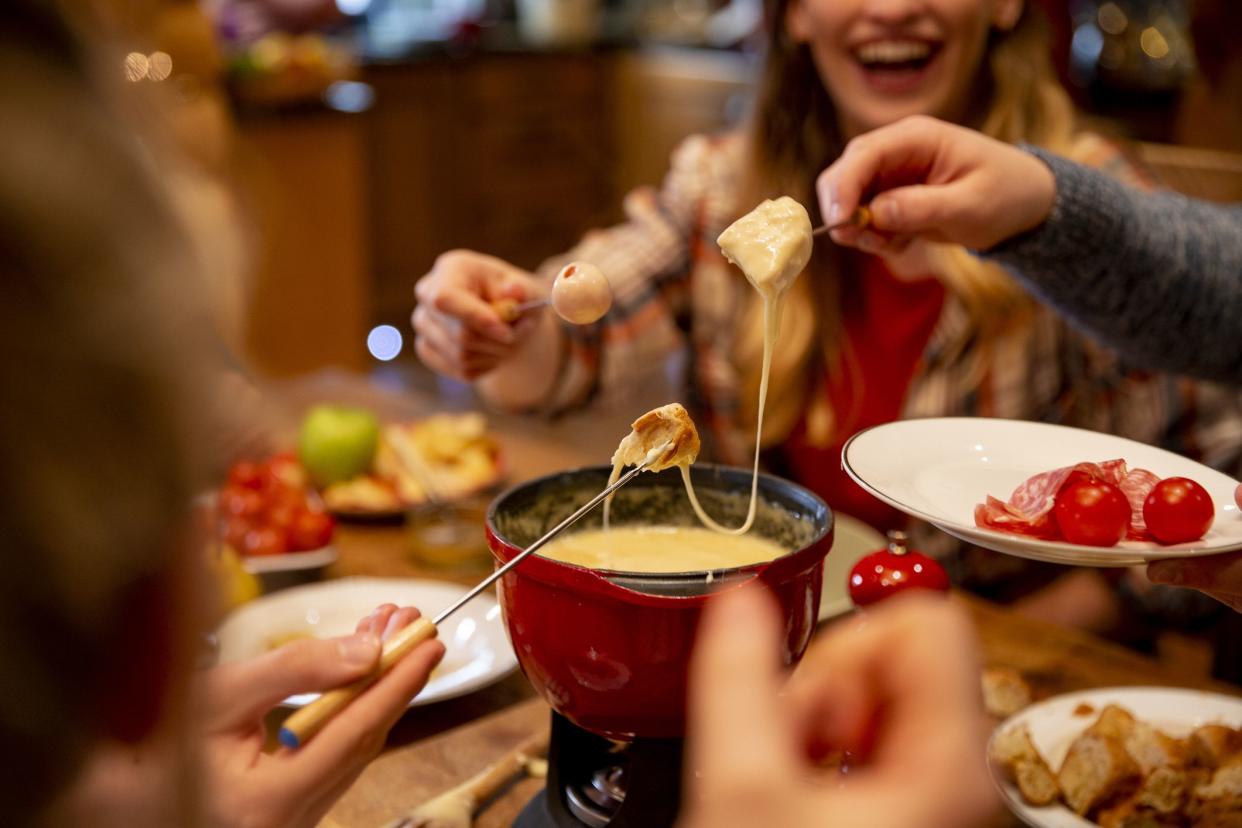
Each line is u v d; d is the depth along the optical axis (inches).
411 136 157.2
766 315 29.7
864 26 51.8
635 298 58.4
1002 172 36.3
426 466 53.1
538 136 169.2
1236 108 93.5
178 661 11.9
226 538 44.4
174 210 10.6
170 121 11.5
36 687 10.4
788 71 56.2
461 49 159.5
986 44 54.9
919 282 54.8
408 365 150.7
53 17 10.1
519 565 25.9
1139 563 26.9
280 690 23.3
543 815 28.8
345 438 51.6
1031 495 27.9
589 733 28.7
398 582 43.0
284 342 133.3
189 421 10.8
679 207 60.2
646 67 169.5
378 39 166.9
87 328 9.8
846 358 56.4
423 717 36.8
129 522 10.5
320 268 134.9
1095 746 30.9
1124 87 118.2
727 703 15.4
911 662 17.4
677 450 26.7
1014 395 54.6
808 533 29.5
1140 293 38.5
